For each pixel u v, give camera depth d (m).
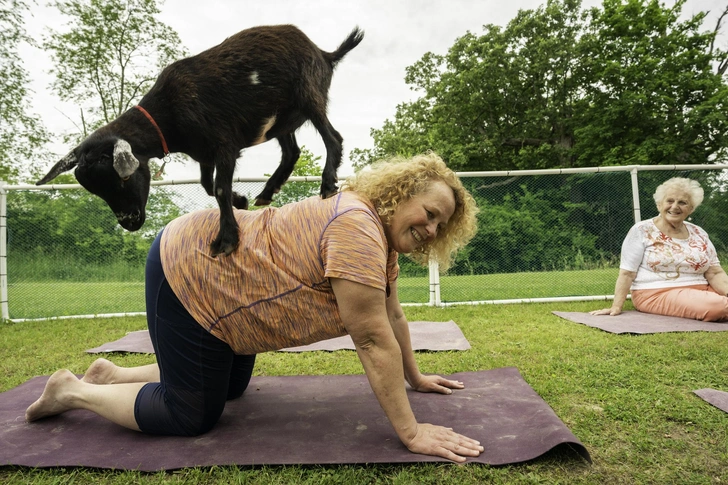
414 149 25.23
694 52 21.53
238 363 2.61
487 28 25.20
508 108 25.19
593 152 22.25
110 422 2.41
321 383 3.00
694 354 3.32
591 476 1.80
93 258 6.75
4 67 17.47
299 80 2.36
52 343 4.58
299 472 1.86
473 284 7.27
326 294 1.98
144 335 4.80
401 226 2.06
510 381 2.85
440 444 1.96
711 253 4.95
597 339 3.93
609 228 7.24
